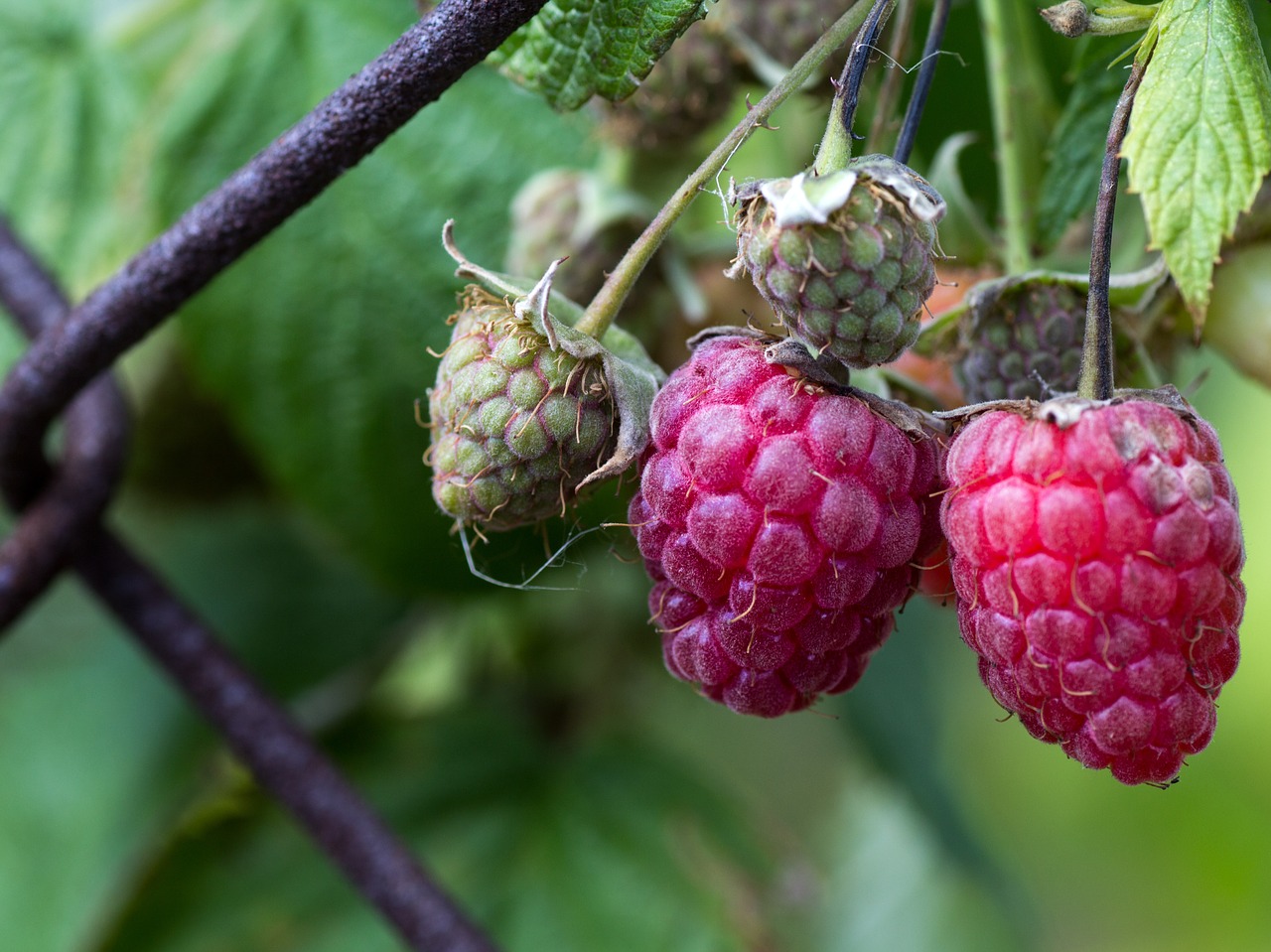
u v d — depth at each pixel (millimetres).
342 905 398
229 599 446
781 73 354
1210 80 303
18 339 393
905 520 312
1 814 435
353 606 444
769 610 312
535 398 316
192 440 427
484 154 383
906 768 462
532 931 406
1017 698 310
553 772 433
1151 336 343
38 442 341
